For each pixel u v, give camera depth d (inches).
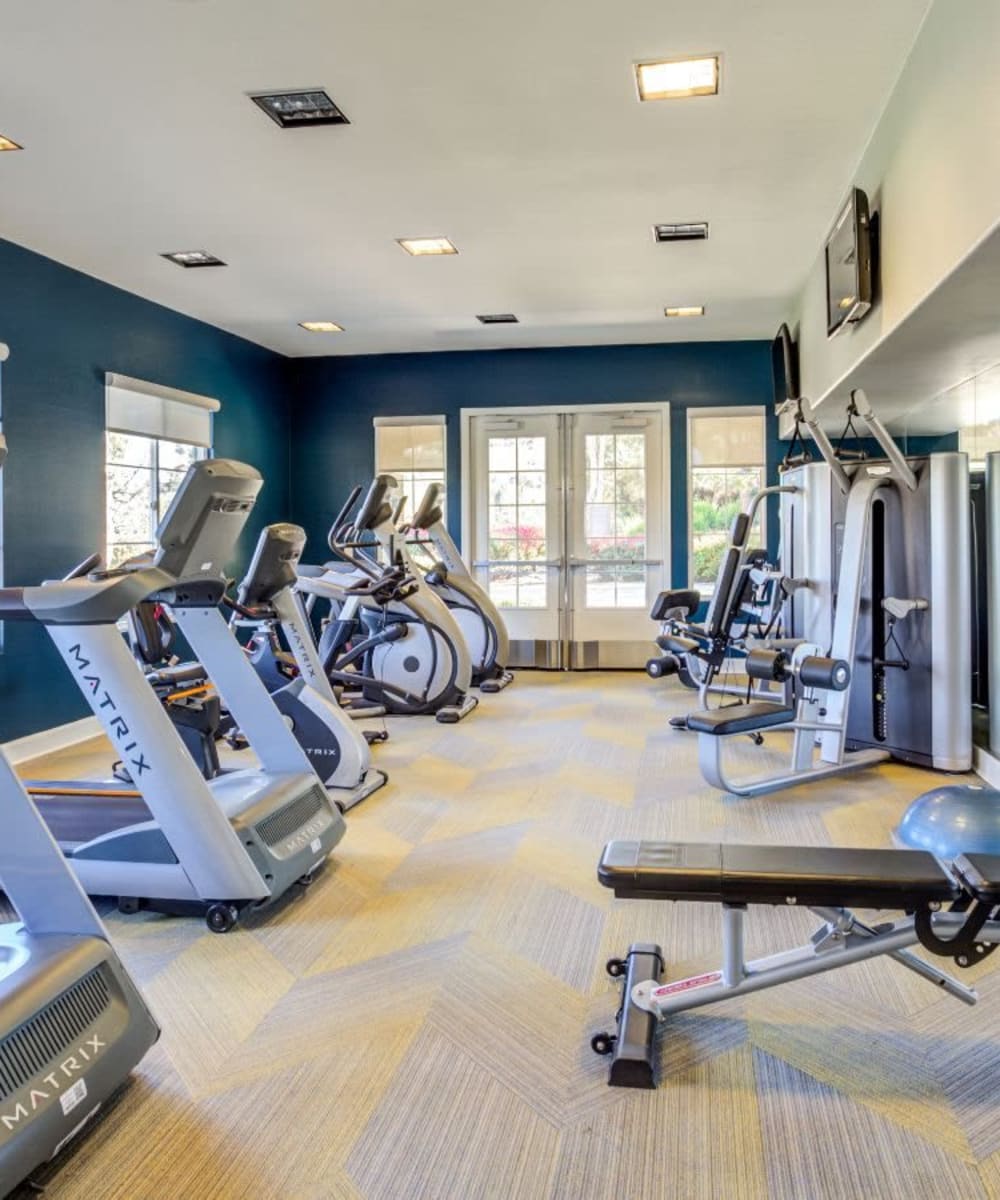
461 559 267.9
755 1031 80.5
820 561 186.1
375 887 114.9
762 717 149.2
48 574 199.9
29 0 106.1
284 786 117.6
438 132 143.7
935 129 113.9
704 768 145.6
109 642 97.0
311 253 204.1
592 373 302.4
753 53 122.6
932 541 164.4
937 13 111.6
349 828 138.3
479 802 151.5
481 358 308.5
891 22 116.6
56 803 119.4
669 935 99.3
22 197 167.3
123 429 227.3
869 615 175.9
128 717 99.0
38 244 192.9
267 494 304.5
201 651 124.8
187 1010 85.6
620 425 301.3
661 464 299.9
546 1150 65.0
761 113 140.0
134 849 105.1
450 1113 69.5
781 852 77.0
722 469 297.4
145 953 97.7
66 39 114.9
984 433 171.8
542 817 142.9
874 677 175.2
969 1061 75.5
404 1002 86.4
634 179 164.2
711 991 76.7
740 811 144.2
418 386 312.7
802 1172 62.2
